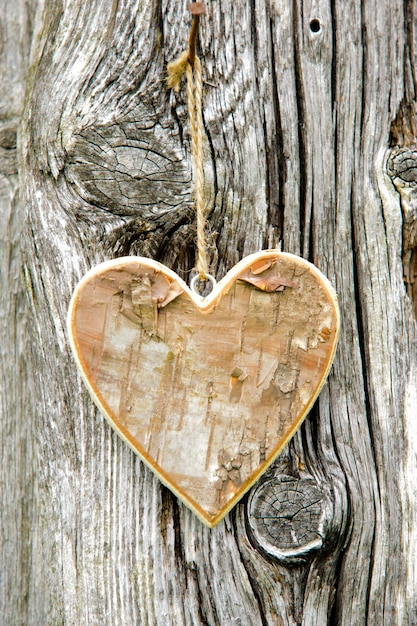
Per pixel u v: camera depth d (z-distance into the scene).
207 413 0.62
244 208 0.63
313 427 0.63
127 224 0.62
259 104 0.63
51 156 0.63
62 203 0.62
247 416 0.62
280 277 0.62
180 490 0.62
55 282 0.63
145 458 0.61
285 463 0.62
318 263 0.63
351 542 0.63
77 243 0.62
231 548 0.62
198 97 0.61
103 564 0.62
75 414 0.63
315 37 0.63
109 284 0.61
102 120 0.62
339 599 0.63
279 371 0.62
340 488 0.63
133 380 0.61
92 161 0.62
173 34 0.62
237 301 0.62
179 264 0.63
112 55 0.62
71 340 0.61
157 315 0.61
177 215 0.62
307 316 0.62
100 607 0.62
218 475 0.62
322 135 0.63
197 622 0.62
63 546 0.63
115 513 0.62
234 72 0.62
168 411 0.61
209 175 0.62
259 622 0.62
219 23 0.62
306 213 0.63
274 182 0.63
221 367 0.62
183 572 0.62
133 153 0.62
